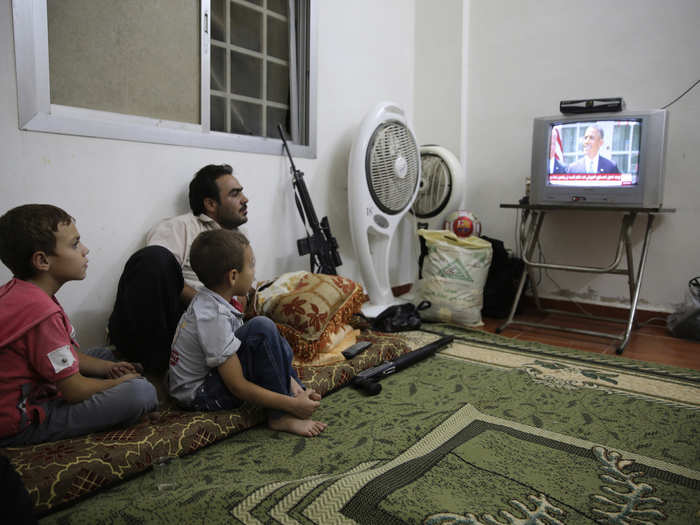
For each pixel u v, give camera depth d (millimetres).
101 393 1316
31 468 1137
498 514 1072
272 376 1498
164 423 1434
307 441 1467
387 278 2973
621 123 2586
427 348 2270
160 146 2137
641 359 2355
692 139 2826
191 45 2232
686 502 1165
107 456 1215
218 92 2436
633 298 2604
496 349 2426
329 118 2994
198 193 2082
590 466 1326
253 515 1053
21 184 1758
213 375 1520
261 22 2604
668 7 2828
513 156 3418
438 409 1703
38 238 1238
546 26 3221
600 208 2666
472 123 3557
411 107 3711
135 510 1068
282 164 2699
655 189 2531
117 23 1978
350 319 2418
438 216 3244
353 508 1065
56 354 1219
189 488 1178
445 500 1110
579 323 3045
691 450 1441
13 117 1721
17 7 1691
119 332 1764
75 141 1874
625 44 2977
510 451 1395
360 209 2738
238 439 1480
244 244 1528
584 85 3129
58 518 1071
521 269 3244
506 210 3477
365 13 3191
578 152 2717
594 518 1084
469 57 3518
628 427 1589
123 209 2035
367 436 1493
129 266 1773
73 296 1924
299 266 2846
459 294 2834
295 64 2809
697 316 2658
